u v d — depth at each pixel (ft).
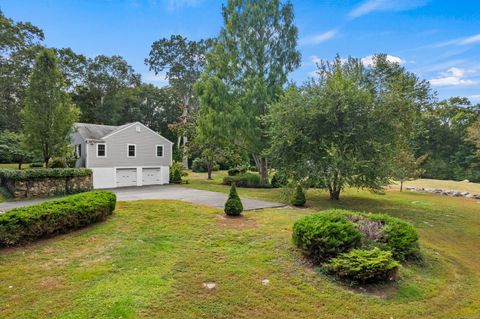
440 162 122.31
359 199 53.11
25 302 14.05
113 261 19.01
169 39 123.24
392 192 67.00
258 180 71.26
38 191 53.62
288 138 43.60
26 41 91.86
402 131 44.32
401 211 43.24
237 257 20.40
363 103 41.96
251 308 14.56
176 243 22.82
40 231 22.08
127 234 24.26
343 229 19.38
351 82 42.63
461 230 34.94
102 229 25.00
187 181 82.33
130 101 136.67
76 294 14.76
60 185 56.39
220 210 34.47
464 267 22.35
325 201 47.60
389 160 43.16
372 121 42.45
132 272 17.47
